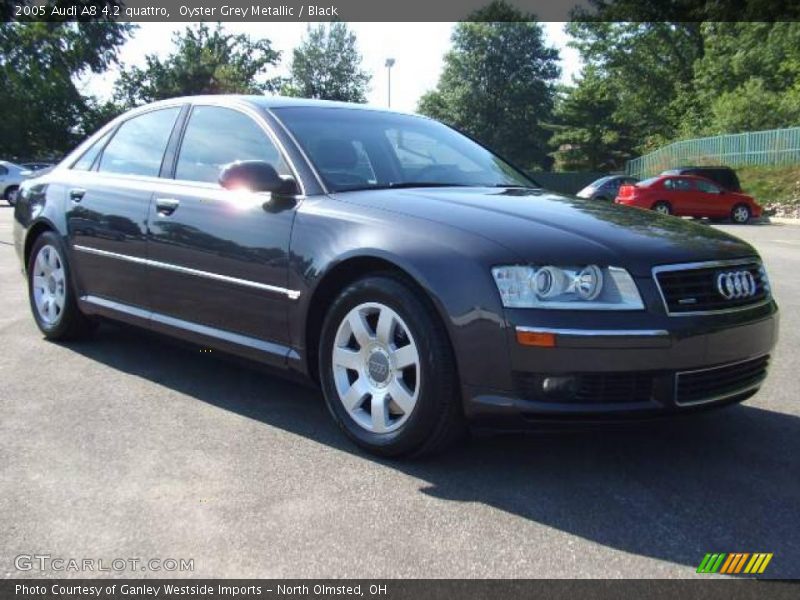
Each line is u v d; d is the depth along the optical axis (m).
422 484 3.30
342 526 2.92
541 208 3.77
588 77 55.59
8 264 9.70
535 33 67.62
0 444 3.68
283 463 3.51
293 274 3.82
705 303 3.34
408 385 3.46
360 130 4.54
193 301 4.40
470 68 67.94
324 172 4.05
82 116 52.97
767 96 35.00
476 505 3.11
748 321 3.45
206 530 2.88
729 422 4.15
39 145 51.88
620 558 2.72
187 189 4.53
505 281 3.19
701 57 49.53
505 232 3.35
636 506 3.12
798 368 5.27
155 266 4.61
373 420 3.55
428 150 4.71
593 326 3.11
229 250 4.14
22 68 51.12
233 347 4.20
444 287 3.26
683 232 3.64
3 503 3.08
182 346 4.76
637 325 3.14
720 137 33.81
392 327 3.46
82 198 5.24
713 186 24.44
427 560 2.69
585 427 3.19
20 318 6.46
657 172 39.19
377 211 3.67
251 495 3.17
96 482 3.28
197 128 4.75
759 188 28.78
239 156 4.41
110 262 4.97
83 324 5.50
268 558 2.69
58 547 2.76
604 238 3.36
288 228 3.89
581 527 2.94
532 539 2.84
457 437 3.43
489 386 3.20
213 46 60.47
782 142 30.22
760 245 14.83
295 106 4.57
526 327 3.12
